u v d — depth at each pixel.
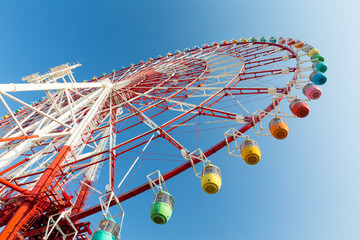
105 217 13.05
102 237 11.95
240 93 23.33
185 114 21.05
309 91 21.08
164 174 15.31
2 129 25.48
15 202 14.65
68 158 18.09
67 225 15.65
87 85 23.02
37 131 16.72
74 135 17.41
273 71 26.84
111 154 17.38
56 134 16.83
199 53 40.31
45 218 15.64
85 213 14.62
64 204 15.66
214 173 14.63
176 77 32.66
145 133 18.88
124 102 27.20
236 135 16.83
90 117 19.78
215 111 20.42
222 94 23.73
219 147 16.53
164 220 13.19
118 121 24.59
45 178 14.14
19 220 12.16
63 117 19.33
